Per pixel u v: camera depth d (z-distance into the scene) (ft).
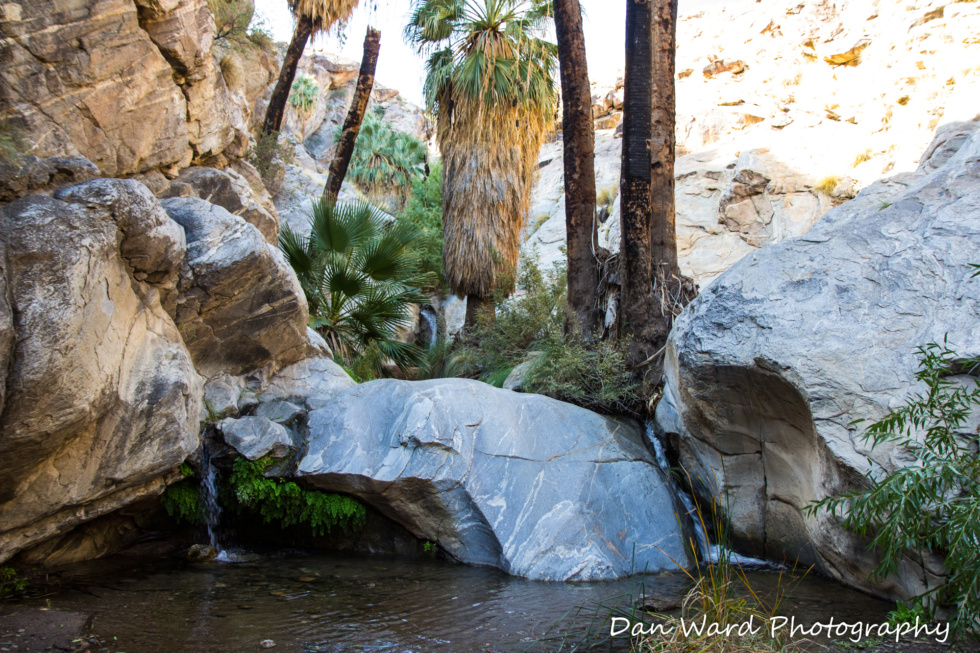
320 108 110.52
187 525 20.58
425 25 42.39
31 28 18.45
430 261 60.23
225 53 38.52
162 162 25.13
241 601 14.92
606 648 12.21
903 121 44.29
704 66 62.95
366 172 94.22
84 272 14.48
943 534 11.80
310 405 22.44
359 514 20.26
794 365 16.14
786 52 56.90
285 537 21.45
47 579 16.25
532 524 18.54
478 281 40.81
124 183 16.05
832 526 15.61
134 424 16.56
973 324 14.17
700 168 51.55
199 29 25.32
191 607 14.42
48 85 19.13
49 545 17.16
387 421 20.94
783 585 16.34
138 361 16.99
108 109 21.48
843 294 16.74
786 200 45.65
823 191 44.60
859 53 51.16
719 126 57.62
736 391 18.17
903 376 14.60
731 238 46.73
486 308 39.78
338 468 19.70
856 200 23.76
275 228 33.27
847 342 15.81
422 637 12.75
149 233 16.69
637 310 25.49
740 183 47.14
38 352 13.23
